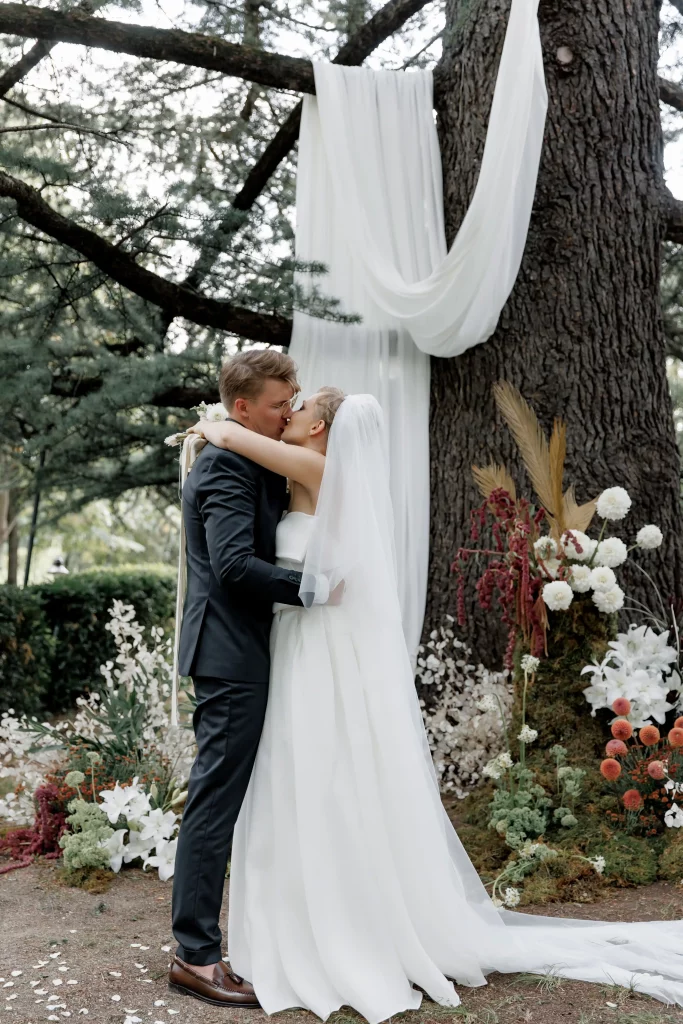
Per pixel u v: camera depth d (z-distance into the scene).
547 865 3.27
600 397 4.72
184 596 2.83
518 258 4.61
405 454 5.00
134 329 6.03
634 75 4.86
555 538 3.88
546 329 4.78
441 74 5.20
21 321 5.59
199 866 2.37
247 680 2.42
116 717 4.11
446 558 4.94
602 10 4.80
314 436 2.59
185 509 2.54
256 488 2.48
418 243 5.04
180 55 4.80
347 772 2.43
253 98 5.96
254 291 4.84
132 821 3.58
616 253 4.79
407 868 2.41
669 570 4.66
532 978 2.48
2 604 6.19
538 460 4.05
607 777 3.28
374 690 2.46
